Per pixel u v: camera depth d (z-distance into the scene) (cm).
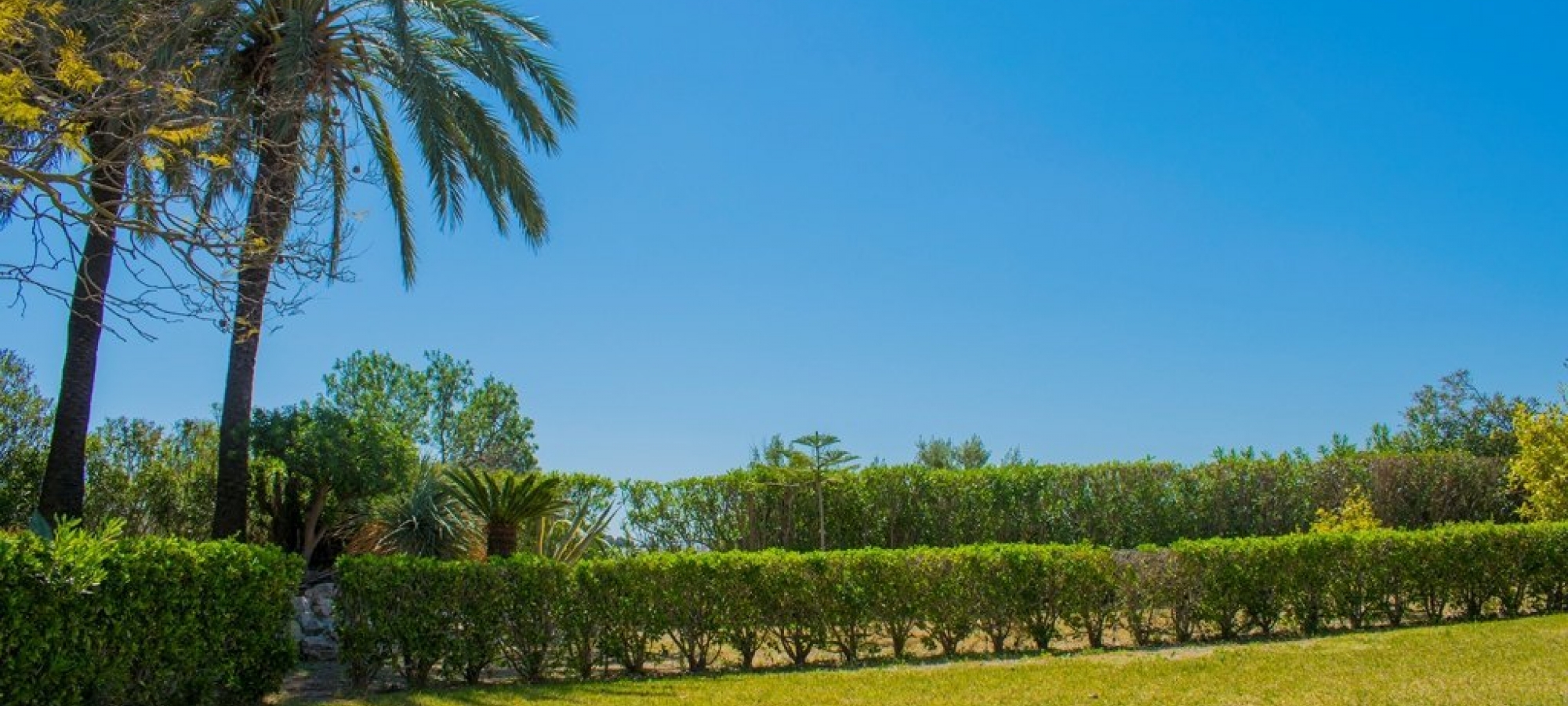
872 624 1041
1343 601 1147
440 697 833
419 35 1383
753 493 1625
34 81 788
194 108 923
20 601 601
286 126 1092
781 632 1009
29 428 1462
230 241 855
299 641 1040
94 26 866
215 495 1541
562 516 1486
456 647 909
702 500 1661
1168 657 973
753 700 796
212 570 754
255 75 1284
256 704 802
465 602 922
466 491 1261
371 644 884
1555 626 1065
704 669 983
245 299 930
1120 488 1645
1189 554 1106
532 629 936
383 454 1416
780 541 1617
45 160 765
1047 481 1645
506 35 1330
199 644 734
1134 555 1102
